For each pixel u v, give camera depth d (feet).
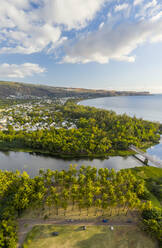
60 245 153.07
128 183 241.35
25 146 425.69
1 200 207.41
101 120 654.12
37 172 317.22
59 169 330.75
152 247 155.74
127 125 584.81
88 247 152.15
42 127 634.43
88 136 476.95
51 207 204.33
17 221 180.65
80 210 199.00
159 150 461.37
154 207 195.52
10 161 359.05
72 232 168.35
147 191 230.68
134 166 355.36
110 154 406.82
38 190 214.69
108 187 224.33
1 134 466.70
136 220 188.24
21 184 222.48
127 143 432.25
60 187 247.91
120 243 157.69
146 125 624.59
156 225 160.15
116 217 191.83
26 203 185.06
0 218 167.84
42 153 398.42
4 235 151.33
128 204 197.47
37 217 188.24
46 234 164.76
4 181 221.25
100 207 207.51
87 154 399.85
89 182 225.35
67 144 398.01
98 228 174.60
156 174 307.58
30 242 154.71
